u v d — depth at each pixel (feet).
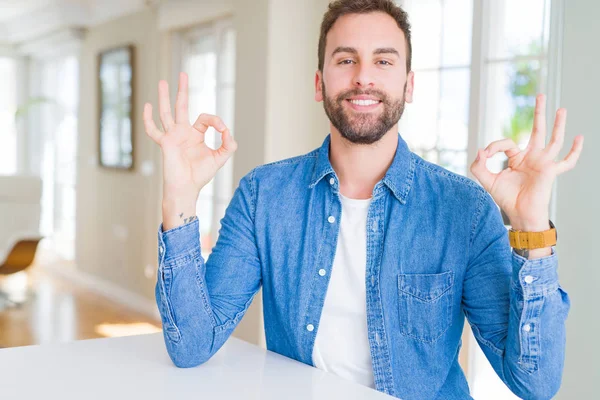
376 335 4.09
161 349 4.16
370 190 4.35
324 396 3.38
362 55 4.10
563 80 7.93
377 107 4.13
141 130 17.06
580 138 3.51
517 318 3.64
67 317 15.87
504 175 3.62
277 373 3.76
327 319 4.26
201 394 3.35
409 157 4.36
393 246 4.17
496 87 9.00
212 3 13.67
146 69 16.80
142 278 16.99
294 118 11.68
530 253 3.57
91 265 19.80
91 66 19.85
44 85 24.27
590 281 7.68
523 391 3.75
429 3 9.91
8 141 24.77
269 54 11.29
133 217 17.49
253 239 4.52
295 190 4.50
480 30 9.05
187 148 3.94
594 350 7.65
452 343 4.16
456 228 4.11
